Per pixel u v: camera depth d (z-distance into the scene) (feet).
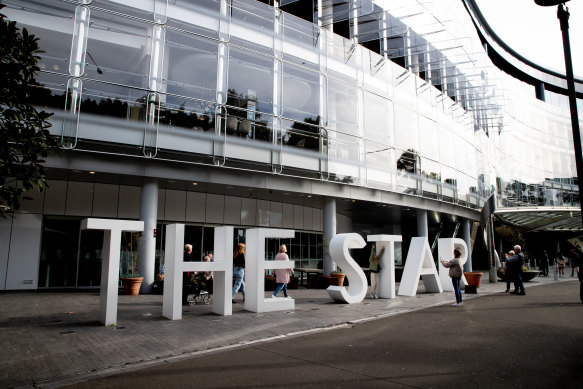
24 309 37.22
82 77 45.44
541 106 168.55
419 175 78.43
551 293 51.85
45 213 55.21
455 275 40.34
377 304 41.86
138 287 49.29
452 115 93.56
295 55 61.67
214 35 54.24
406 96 78.59
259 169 55.01
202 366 19.65
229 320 32.35
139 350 22.81
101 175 50.24
